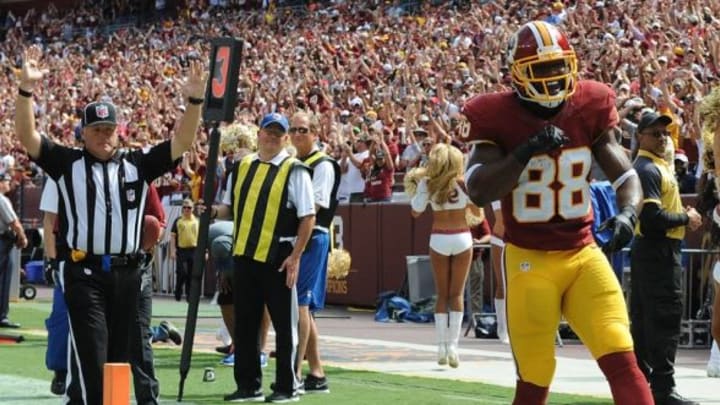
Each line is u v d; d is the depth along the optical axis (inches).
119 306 303.6
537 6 1095.6
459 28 1141.1
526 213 254.4
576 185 253.8
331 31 1366.9
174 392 412.8
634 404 246.1
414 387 426.9
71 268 300.0
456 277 483.8
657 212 367.2
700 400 395.9
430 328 668.1
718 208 388.5
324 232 407.2
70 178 299.6
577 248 254.7
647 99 730.8
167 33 1637.6
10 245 650.8
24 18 1941.4
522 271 255.1
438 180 476.1
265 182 383.9
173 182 897.5
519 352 257.0
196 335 615.8
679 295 376.2
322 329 661.9
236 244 387.5
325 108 1032.8
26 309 777.6
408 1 1334.9
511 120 252.5
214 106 379.2
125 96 1353.3
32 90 293.3
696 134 642.2
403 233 758.5
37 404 388.8
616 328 250.4
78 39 1792.6
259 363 394.6
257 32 1489.9
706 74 781.9
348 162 807.7
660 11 952.3
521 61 248.7
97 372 296.8
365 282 789.2
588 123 254.2
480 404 386.0
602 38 941.8
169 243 901.8
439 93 892.6
